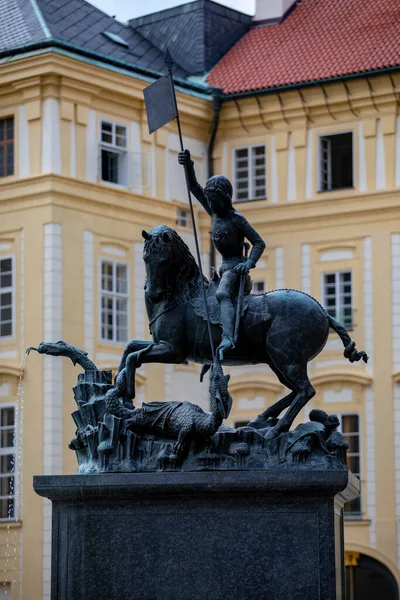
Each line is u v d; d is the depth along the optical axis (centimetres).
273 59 4859
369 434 4569
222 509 1755
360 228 4653
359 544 4519
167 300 1839
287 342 1792
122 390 1822
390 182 4616
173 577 1759
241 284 1819
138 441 1784
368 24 4822
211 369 1838
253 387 4728
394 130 4619
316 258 4716
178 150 4784
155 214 4678
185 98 4744
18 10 4578
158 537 1769
